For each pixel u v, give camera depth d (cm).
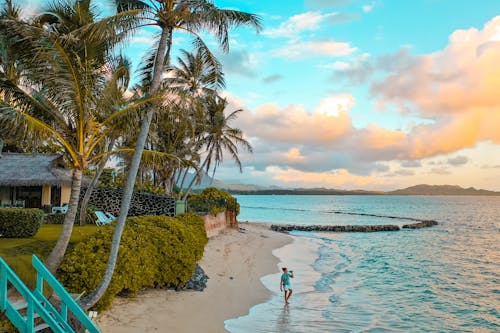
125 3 1333
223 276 2012
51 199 2669
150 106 1260
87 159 1241
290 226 5775
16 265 988
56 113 1195
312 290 1986
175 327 1248
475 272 2628
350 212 11038
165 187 3581
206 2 1245
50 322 779
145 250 1479
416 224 6488
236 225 4362
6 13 1655
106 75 1255
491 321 1598
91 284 1193
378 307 1750
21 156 2739
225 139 3803
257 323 1407
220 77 1481
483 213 10662
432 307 1786
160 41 1295
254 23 1298
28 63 1145
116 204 2744
